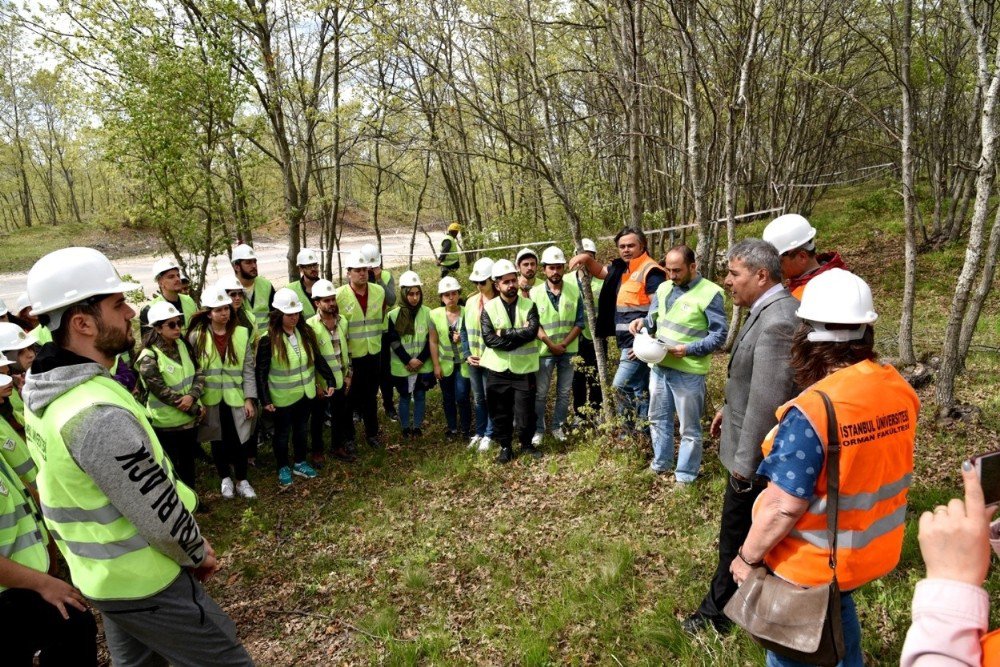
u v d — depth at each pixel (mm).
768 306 2936
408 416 6855
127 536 2258
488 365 5789
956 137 13461
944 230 12125
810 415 2021
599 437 5652
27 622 2672
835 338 2098
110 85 7949
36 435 2223
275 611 3990
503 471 5676
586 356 6414
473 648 3424
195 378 5195
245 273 6523
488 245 13320
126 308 2328
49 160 36406
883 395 2049
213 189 8469
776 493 2109
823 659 2045
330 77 11086
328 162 14656
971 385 5984
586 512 4688
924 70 10781
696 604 3459
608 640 3297
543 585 3883
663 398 4879
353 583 4199
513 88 9469
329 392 6039
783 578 2174
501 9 6082
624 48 6477
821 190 17141
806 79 11211
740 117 11156
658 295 4863
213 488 5852
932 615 1210
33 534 2941
